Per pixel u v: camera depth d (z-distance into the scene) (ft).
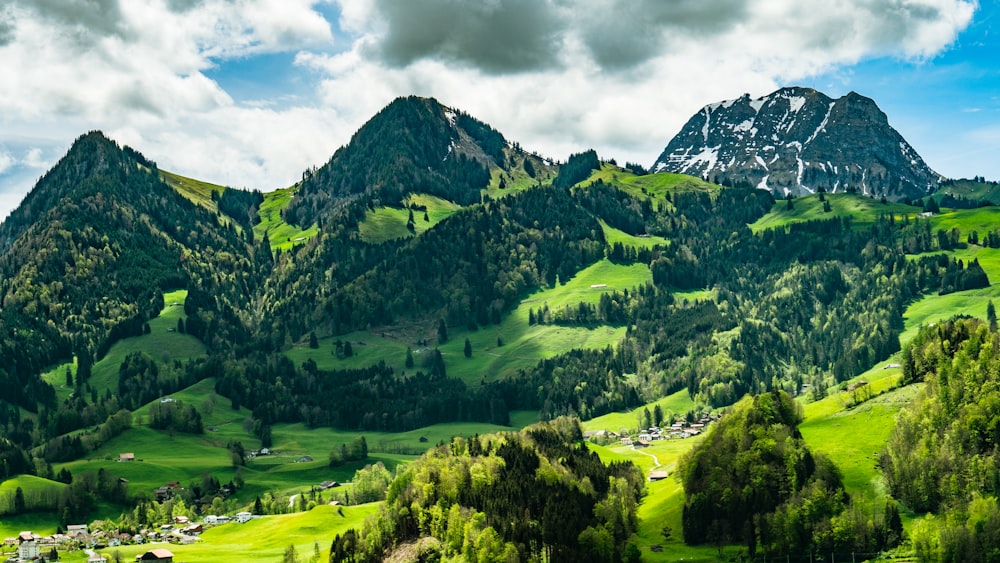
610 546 593.42
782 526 579.48
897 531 560.20
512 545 576.20
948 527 524.52
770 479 636.07
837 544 558.56
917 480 590.96
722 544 617.21
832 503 592.60
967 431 614.75
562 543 589.73
